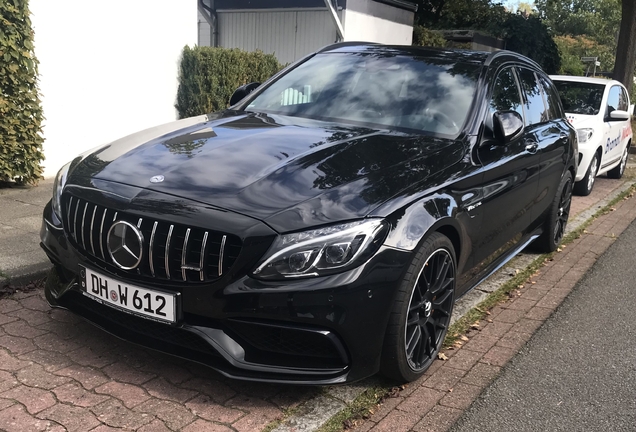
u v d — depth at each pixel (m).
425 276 3.05
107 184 2.93
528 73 5.15
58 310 3.68
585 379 3.32
